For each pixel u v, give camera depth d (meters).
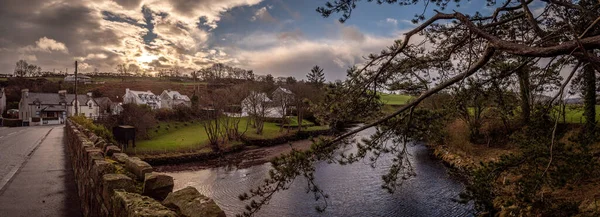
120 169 4.48
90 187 5.15
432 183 19.20
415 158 26.19
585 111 12.07
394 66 7.14
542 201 9.17
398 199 16.91
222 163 29.52
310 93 43.03
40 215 6.05
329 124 7.08
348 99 6.97
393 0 7.37
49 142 20.84
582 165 7.27
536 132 7.87
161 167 28.38
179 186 21.47
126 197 2.73
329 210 15.71
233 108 44.94
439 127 7.17
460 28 6.82
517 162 7.51
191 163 30.08
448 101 7.82
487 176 7.39
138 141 36.78
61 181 9.09
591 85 8.74
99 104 74.69
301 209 15.88
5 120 51.41
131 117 38.28
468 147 24.67
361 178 20.95
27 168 11.20
